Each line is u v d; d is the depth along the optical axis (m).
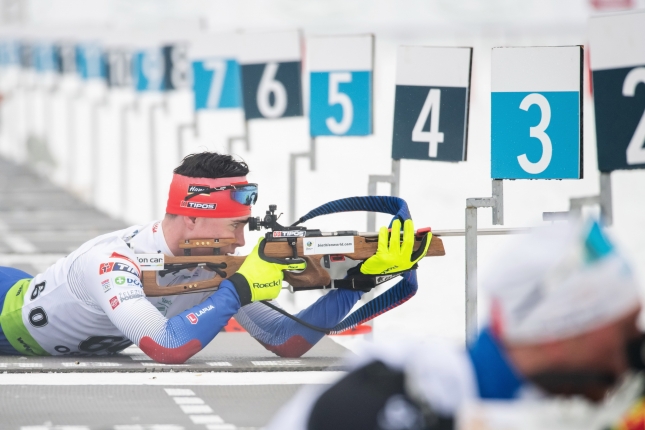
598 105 15.77
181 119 65.31
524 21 75.81
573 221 5.07
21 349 17.14
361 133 23.06
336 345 19.28
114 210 47.94
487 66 70.75
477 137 56.31
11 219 45.31
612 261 4.95
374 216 20.69
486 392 5.25
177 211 15.94
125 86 60.66
